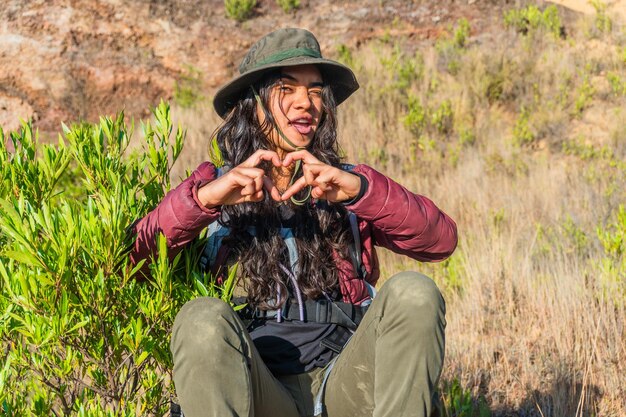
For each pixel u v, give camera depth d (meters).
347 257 2.39
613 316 4.96
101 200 2.36
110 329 2.31
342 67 2.51
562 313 5.15
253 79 2.47
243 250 2.34
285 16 14.66
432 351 2.03
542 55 13.13
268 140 2.50
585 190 8.84
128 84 12.95
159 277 2.18
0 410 2.25
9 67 12.56
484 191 9.09
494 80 12.30
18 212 2.17
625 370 4.49
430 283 2.07
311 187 2.26
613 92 12.16
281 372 2.31
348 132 11.27
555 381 4.37
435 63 13.35
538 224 7.31
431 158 10.73
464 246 6.89
